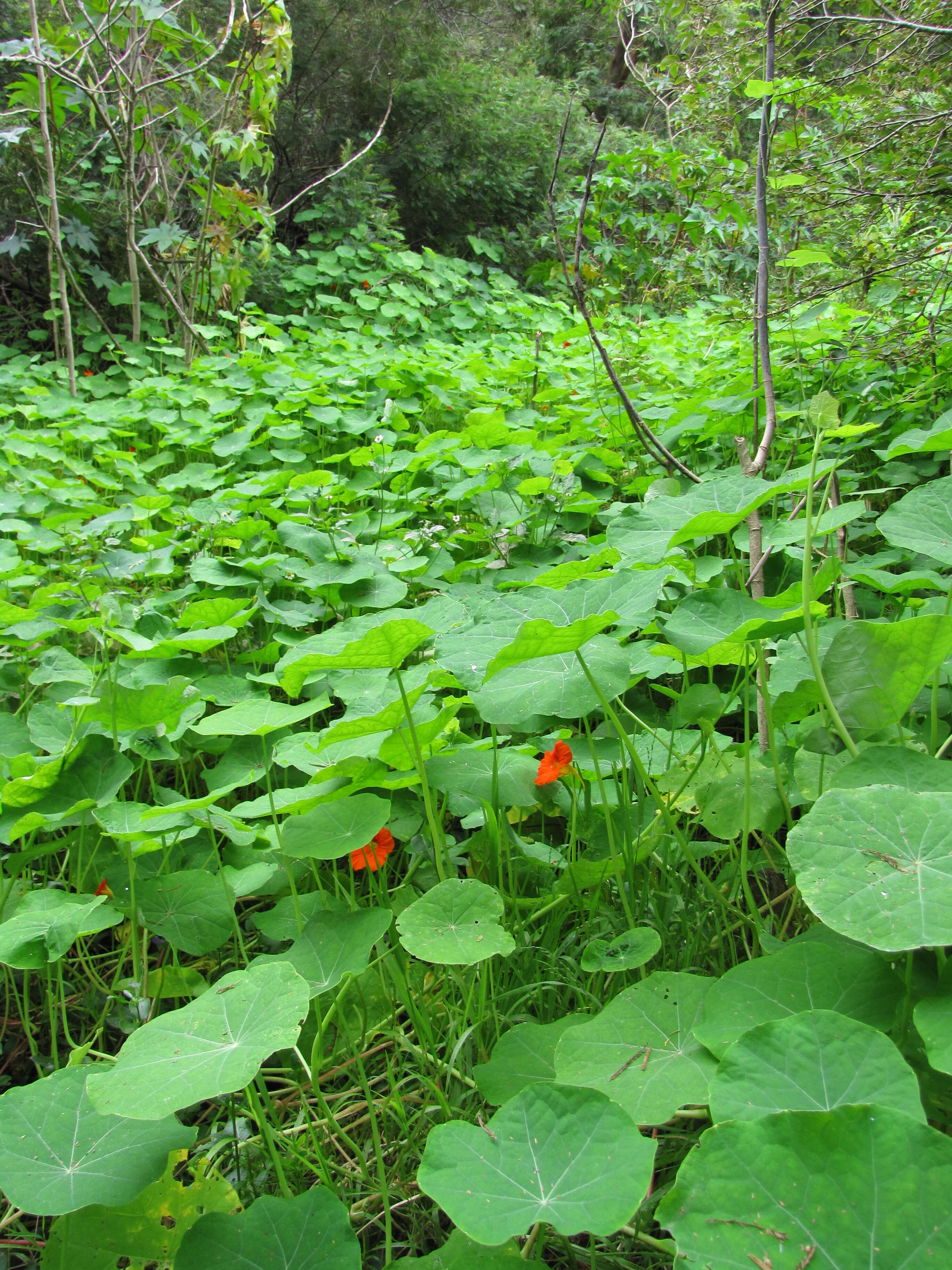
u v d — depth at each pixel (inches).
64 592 140.0
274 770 108.1
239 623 118.3
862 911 48.1
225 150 312.8
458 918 64.7
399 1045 71.1
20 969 79.2
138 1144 55.4
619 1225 40.4
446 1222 65.0
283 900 84.3
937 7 144.6
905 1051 53.0
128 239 314.5
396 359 293.7
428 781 82.4
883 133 152.8
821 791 69.8
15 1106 57.3
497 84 558.6
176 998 85.7
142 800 114.0
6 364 324.8
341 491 182.7
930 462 159.8
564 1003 76.9
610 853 83.7
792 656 97.3
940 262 148.6
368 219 472.1
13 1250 64.6
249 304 378.3
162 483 213.5
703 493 92.1
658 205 242.1
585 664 73.0
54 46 286.4
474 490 169.9
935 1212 38.8
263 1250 50.3
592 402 231.9
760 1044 48.0
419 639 66.1
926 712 84.6
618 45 642.2
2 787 91.3
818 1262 38.4
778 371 199.2
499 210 559.2
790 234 168.6
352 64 508.1
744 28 165.8
